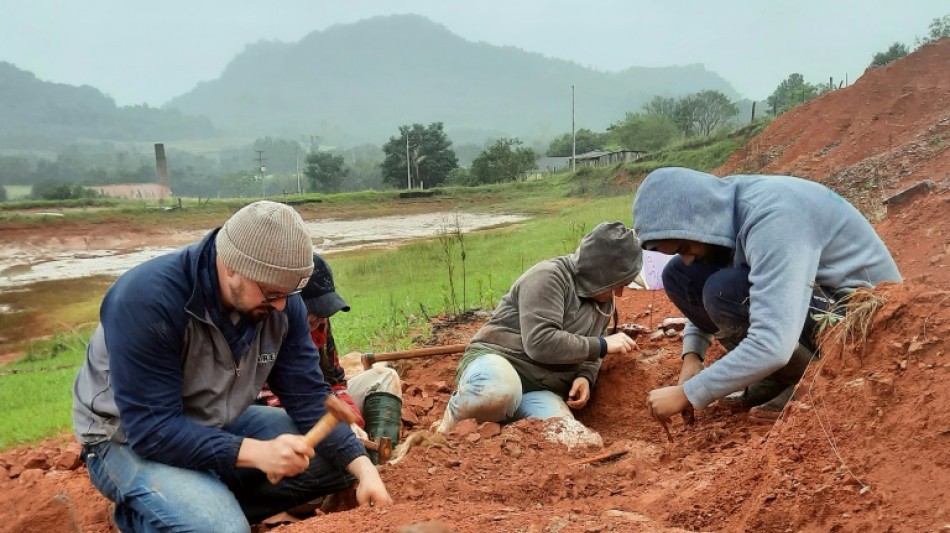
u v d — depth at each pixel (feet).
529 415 14.06
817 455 8.11
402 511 8.90
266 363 10.39
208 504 9.48
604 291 14.56
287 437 9.55
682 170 11.62
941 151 38.63
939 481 7.09
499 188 175.32
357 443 10.59
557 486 10.29
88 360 10.10
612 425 14.99
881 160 41.68
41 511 12.85
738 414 13.10
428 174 270.87
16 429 23.88
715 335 13.15
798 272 10.50
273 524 11.21
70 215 153.69
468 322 26.20
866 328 8.54
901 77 61.46
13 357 57.93
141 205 171.94
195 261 9.38
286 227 8.88
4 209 169.78
